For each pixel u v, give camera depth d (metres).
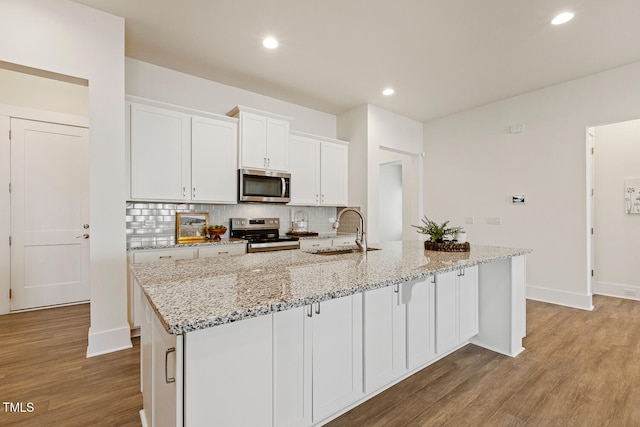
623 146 4.10
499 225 4.34
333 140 4.51
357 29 2.67
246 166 3.56
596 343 2.65
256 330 1.11
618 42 2.85
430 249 2.56
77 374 2.10
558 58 3.15
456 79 3.66
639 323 3.12
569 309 3.57
